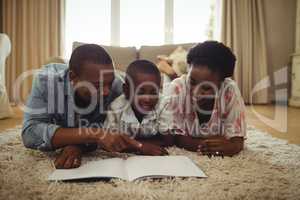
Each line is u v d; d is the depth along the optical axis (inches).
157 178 31.6
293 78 145.8
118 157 40.3
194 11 165.5
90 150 43.4
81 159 37.6
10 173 33.6
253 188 29.7
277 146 51.7
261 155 43.6
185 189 29.1
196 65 41.4
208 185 30.2
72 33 164.4
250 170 35.7
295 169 37.1
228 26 157.9
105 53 37.8
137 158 37.9
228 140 44.4
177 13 165.8
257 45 162.4
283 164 39.4
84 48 37.4
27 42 156.4
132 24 166.2
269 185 30.9
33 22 155.2
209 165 37.1
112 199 26.9
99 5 164.4
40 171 34.3
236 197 27.6
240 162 38.8
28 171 34.5
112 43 165.6
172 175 31.9
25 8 153.9
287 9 165.5
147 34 166.1
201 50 41.8
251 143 54.3
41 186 29.5
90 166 34.3
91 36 165.5
